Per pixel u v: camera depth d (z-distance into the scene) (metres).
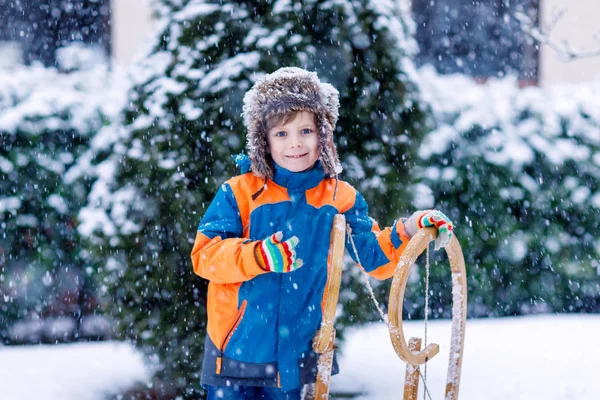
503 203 6.25
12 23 8.18
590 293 6.49
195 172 3.82
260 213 2.52
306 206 2.54
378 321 6.24
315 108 2.53
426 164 6.13
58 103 5.80
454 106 6.34
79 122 5.80
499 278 6.36
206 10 3.97
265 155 2.59
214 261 2.38
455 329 2.64
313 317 2.50
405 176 4.06
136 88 4.02
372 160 3.97
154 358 3.91
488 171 6.21
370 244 2.61
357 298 3.94
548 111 6.45
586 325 6.04
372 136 3.98
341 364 4.78
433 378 4.42
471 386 4.24
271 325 2.45
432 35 9.51
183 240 3.81
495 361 4.86
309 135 2.55
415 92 4.12
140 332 3.88
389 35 4.02
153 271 3.84
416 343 2.46
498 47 9.50
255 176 2.60
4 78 5.97
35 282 5.80
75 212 5.79
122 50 8.22
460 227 6.20
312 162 2.58
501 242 6.27
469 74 9.52
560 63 9.26
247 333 2.45
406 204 4.08
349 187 2.69
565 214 6.36
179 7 4.11
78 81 6.10
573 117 6.42
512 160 6.21
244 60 3.86
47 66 8.23
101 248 3.92
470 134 6.24
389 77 4.02
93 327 6.05
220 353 2.49
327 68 3.90
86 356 5.20
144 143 3.88
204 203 3.81
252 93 2.62
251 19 3.97
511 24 9.45
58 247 5.80
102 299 4.04
